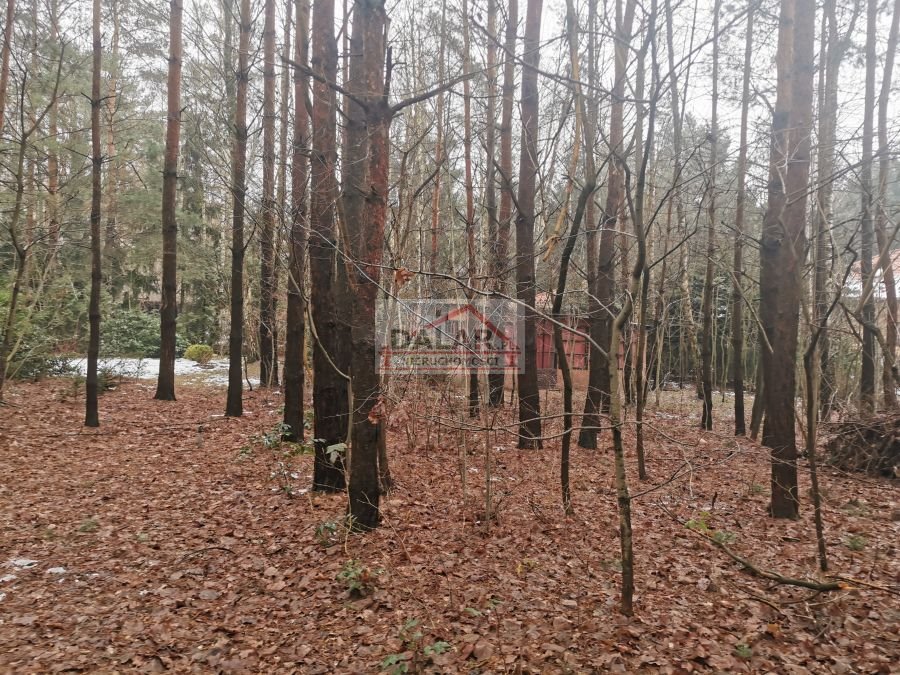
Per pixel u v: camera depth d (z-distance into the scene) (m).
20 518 6.13
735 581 4.91
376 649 3.86
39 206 15.66
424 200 10.00
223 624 4.20
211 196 18.30
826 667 3.57
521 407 9.76
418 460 8.84
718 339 24.17
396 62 5.59
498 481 7.86
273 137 9.66
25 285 13.53
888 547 5.61
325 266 7.00
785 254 6.31
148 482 7.59
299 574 4.97
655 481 8.24
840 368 11.61
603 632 3.99
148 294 26.33
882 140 9.68
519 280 8.86
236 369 12.24
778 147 6.33
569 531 6.06
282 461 8.52
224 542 5.65
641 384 8.16
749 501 7.32
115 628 4.12
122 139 17.83
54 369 16.47
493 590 4.70
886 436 8.70
